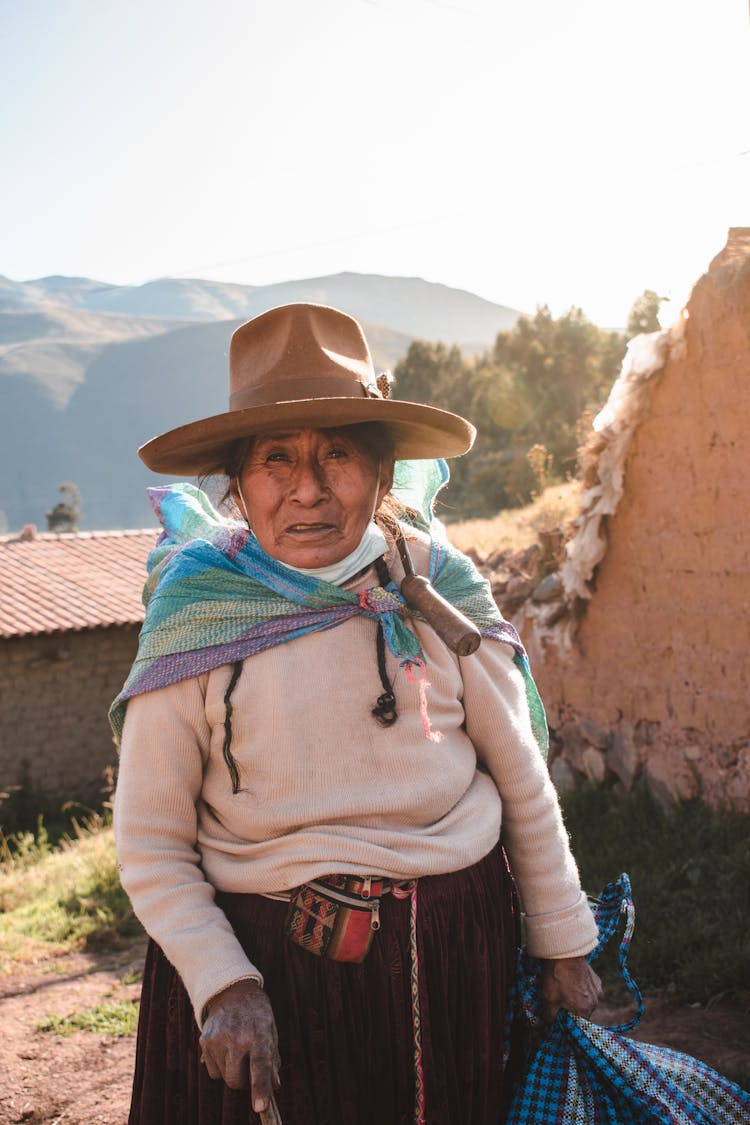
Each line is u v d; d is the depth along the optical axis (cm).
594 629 717
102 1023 487
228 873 187
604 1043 194
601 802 682
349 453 192
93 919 674
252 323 198
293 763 183
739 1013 396
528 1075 198
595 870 559
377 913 182
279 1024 182
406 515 223
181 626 190
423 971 185
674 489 637
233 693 185
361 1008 183
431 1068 184
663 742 660
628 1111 195
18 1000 533
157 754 187
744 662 597
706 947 447
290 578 192
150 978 198
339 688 185
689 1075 201
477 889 195
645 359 639
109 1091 413
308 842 182
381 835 183
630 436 664
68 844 1142
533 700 221
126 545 2144
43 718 1786
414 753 187
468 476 3145
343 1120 182
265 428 185
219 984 171
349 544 193
